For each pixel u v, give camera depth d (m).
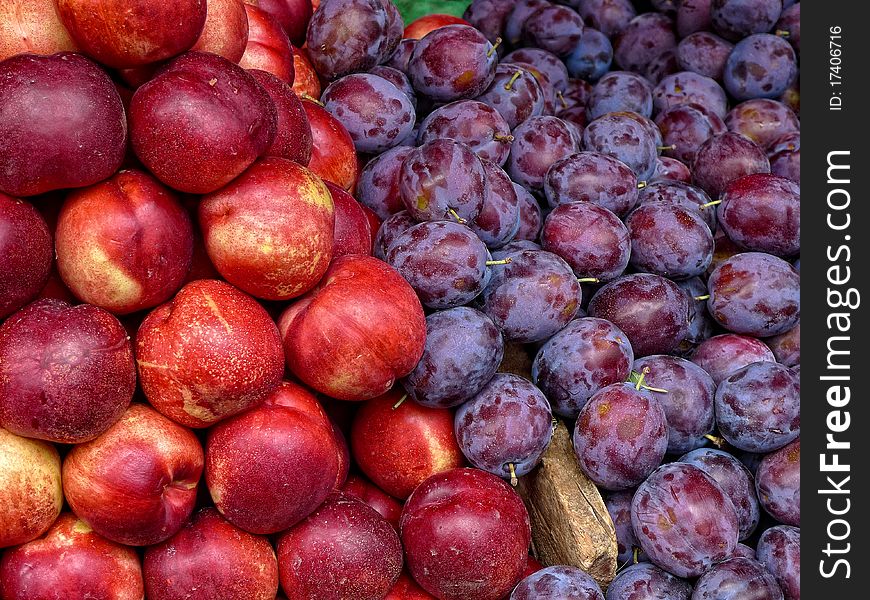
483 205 0.68
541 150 0.75
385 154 0.74
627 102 0.88
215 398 0.55
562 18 0.92
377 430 0.65
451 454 0.65
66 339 0.53
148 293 0.56
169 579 0.56
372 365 0.59
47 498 0.55
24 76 0.53
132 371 0.55
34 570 0.54
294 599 0.58
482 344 0.63
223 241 0.57
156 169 0.56
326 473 0.58
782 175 0.84
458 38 0.76
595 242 0.70
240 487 0.56
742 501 0.66
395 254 0.65
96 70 0.55
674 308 0.70
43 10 0.56
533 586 0.60
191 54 0.57
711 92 0.93
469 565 0.60
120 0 0.54
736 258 0.74
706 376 0.69
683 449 0.68
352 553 0.58
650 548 0.63
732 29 0.94
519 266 0.67
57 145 0.53
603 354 0.66
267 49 0.70
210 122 0.55
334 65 0.77
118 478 0.54
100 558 0.55
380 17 0.77
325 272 0.60
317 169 0.70
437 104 0.79
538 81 0.86
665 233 0.72
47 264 0.55
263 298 0.59
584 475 0.66
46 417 0.53
